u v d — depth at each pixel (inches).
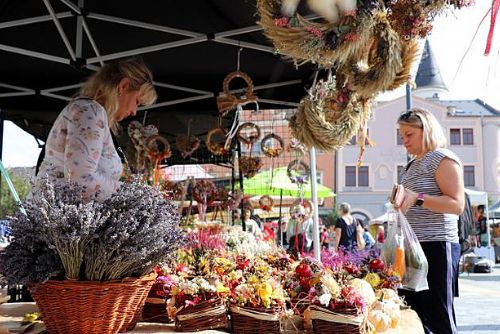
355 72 88.8
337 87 106.7
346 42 76.6
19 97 179.5
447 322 88.3
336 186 1207.6
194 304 57.0
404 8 76.5
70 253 48.8
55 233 47.1
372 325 60.5
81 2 128.6
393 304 68.6
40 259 48.5
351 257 91.8
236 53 153.4
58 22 124.7
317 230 151.3
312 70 161.5
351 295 59.1
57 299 49.4
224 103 151.9
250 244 118.9
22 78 169.3
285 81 174.1
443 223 91.3
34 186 54.0
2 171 106.8
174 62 161.9
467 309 266.5
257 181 257.6
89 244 49.1
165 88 180.9
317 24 75.4
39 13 135.6
